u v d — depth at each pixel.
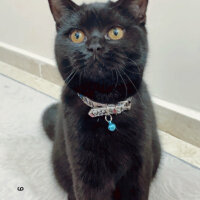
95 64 0.30
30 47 0.76
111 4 0.33
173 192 0.44
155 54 0.53
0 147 0.53
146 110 0.35
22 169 0.48
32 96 0.66
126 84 0.33
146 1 0.33
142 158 0.35
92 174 0.34
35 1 0.67
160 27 0.51
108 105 0.34
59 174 0.43
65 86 0.36
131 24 0.32
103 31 0.31
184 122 0.54
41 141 0.54
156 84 0.56
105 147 0.33
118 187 0.40
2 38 0.82
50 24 0.67
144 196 0.38
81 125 0.33
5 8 0.76
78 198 0.36
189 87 0.52
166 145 0.54
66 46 0.32
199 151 0.53
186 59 0.50
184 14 0.47
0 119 0.59
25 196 0.43
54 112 0.52
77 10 0.33
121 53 0.30
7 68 0.80
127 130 0.33
